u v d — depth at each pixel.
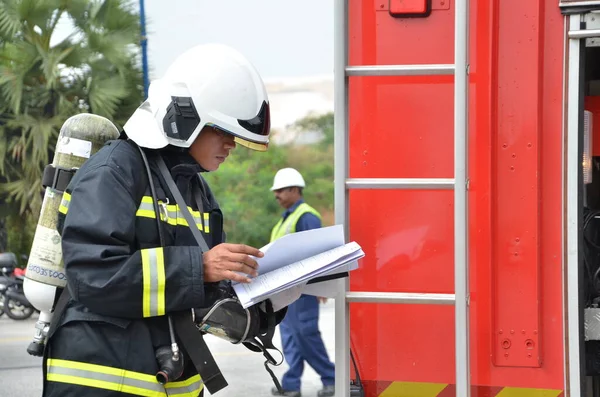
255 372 9.09
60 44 17.59
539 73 2.86
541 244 2.87
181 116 2.88
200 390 3.12
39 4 17.17
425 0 2.88
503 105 2.88
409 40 2.92
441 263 2.91
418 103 2.91
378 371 2.94
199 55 2.96
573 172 2.82
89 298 2.68
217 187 25.77
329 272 2.84
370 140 2.94
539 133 2.86
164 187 2.89
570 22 2.82
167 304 2.70
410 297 2.88
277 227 7.79
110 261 2.67
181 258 2.71
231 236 25.22
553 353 2.86
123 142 2.90
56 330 2.85
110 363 2.78
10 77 17.16
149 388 2.80
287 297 3.02
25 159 17.45
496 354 2.87
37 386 8.89
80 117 3.22
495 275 2.87
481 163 2.88
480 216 2.88
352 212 2.95
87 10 17.62
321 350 7.54
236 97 2.92
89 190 2.74
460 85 2.79
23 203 17.50
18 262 18.22
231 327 2.90
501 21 2.88
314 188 27.80
